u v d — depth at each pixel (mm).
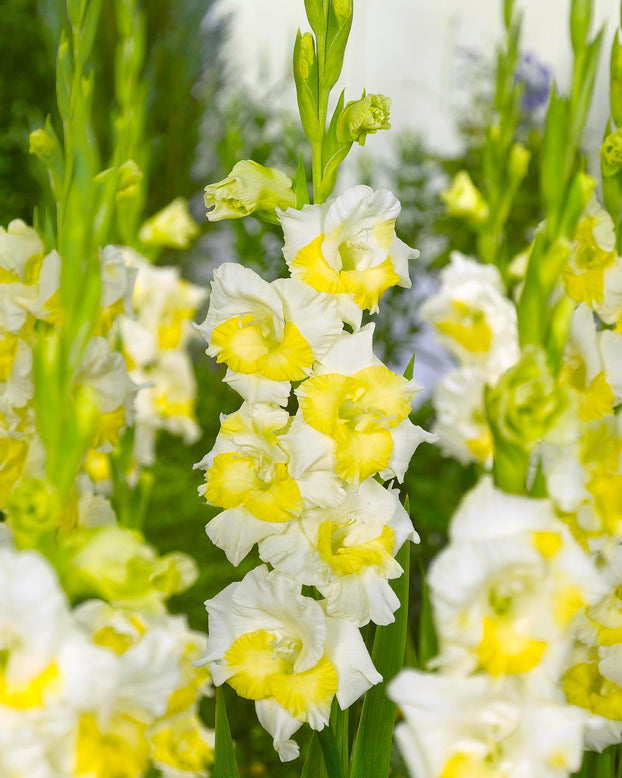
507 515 1172
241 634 1324
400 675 1177
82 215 1203
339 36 1340
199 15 4363
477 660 1173
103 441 1285
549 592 1172
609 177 1458
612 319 1418
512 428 1176
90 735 1143
